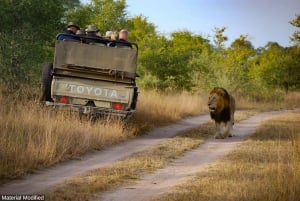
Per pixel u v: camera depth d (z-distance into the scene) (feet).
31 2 132.87
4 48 124.16
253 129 130.41
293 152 80.84
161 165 74.79
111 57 97.55
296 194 54.39
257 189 57.21
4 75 121.90
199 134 114.21
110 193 57.00
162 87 226.79
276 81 361.30
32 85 122.83
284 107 258.98
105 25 233.35
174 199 54.65
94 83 97.45
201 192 57.77
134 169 70.64
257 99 288.10
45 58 140.26
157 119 128.67
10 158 66.49
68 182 60.44
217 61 296.71
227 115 110.22
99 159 77.10
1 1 131.13
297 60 364.99
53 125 83.51
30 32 131.54
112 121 98.68
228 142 103.65
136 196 56.18
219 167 74.02
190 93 224.33
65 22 162.50
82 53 97.14
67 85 96.84
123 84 98.17
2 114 87.15
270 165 73.41
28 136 76.48
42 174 64.64
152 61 233.96
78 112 96.37
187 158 82.48
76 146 80.89
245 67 299.58
